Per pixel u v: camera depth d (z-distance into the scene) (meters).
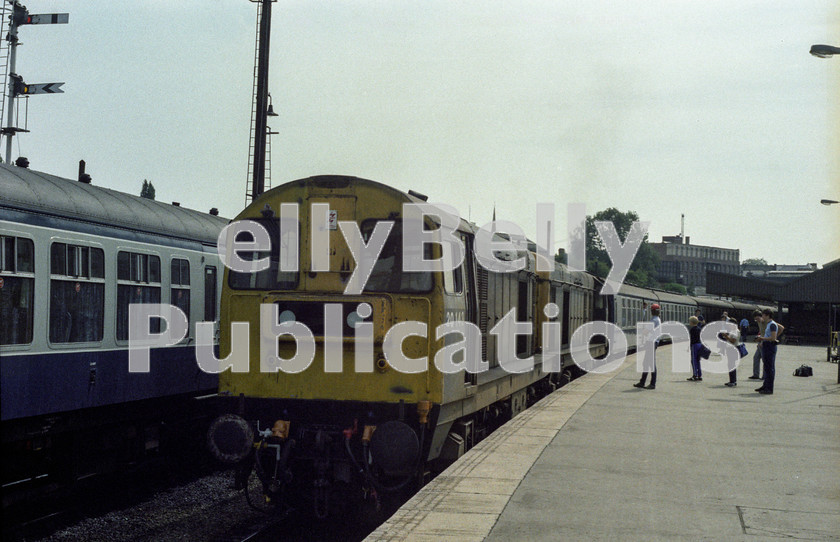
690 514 8.03
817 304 66.31
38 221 10.39
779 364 34.56
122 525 10.64
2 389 9.64
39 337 10.32
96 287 11.58
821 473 10.14
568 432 13.12
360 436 9.85
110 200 12.43
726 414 15.91
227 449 9.80
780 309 67.62
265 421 10.09
